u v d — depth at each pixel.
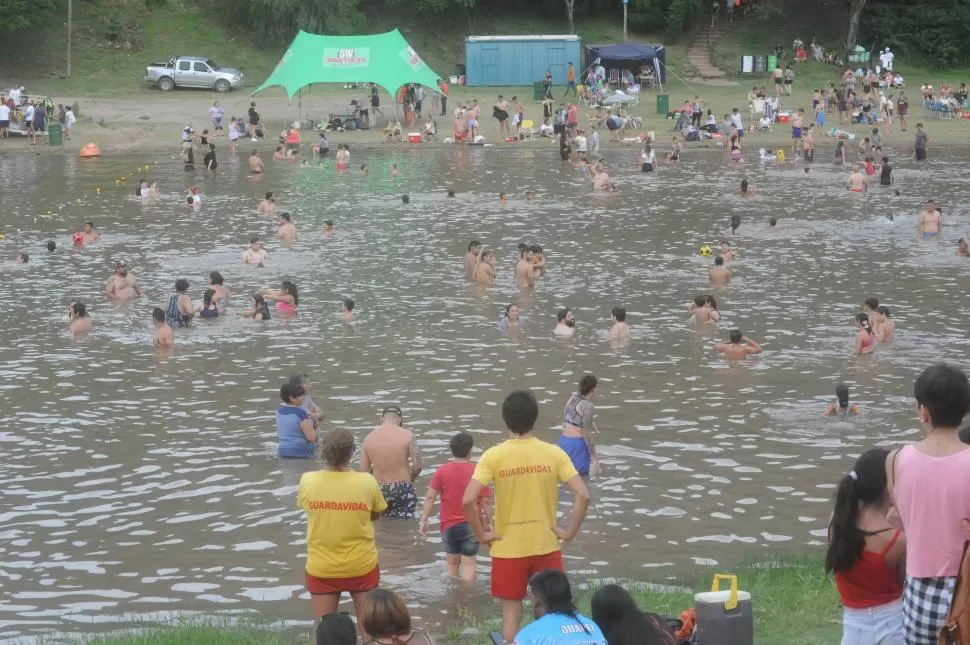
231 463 15.95
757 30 73.81
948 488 6.06
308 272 29.23
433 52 72.06
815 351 21.42
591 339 22.59
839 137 55.06
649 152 46.91
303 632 10.38
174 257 31.09
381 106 63.25
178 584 12.09
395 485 13.64
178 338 23.00
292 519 13.93
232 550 13.02
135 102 61.75
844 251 30.94
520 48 66.94
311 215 37.53
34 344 22.64
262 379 20.14
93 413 18.28
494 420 17.69
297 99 63.41
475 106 55.00
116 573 12.38
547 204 39.22
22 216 37.41
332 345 22.38
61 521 13.93
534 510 8.52
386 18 73.44
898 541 6.61
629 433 16.95
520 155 52.03
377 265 30.00
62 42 66.94
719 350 21.53
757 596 9.96
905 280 27.36
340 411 18.19
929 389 6.14
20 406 18.67
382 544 13.02
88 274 29.05
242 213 37.88
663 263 29.78
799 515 13.77
